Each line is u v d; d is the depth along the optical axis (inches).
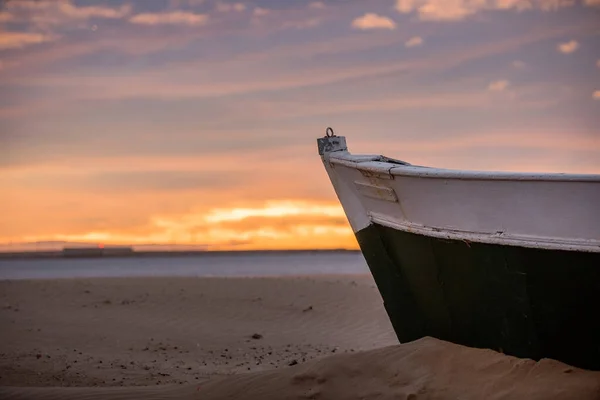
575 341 266.5
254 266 1428.4
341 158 334.0
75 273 1199.6
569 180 252.1
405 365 285.4
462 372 276.2
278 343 501.4
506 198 269.9
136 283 753.6
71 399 294.7
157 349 465.4
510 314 281.3
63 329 526.6
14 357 416.2
